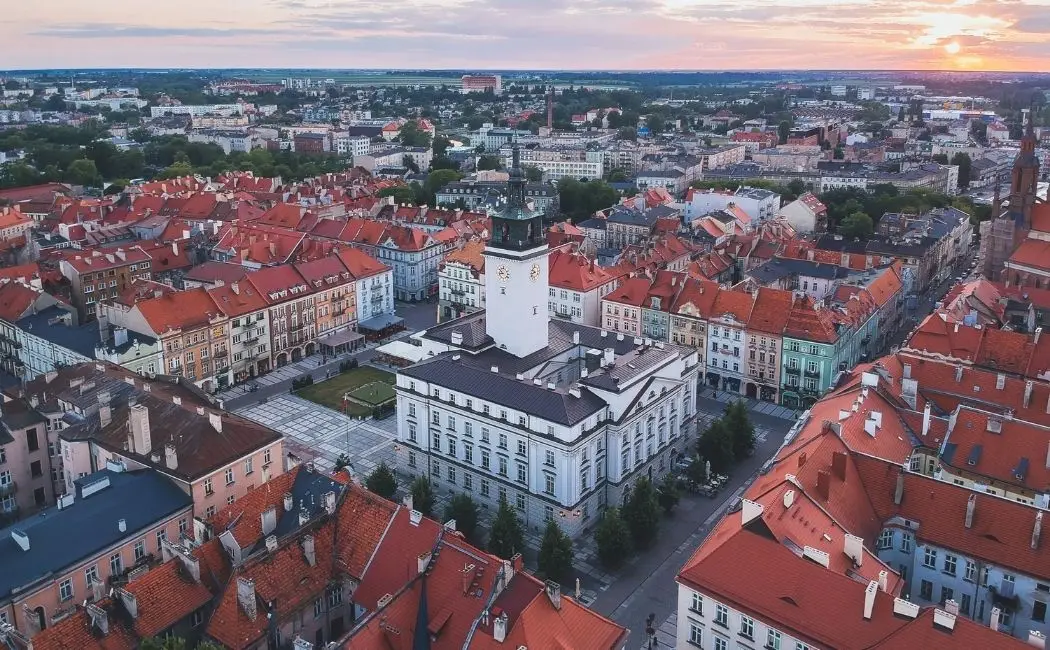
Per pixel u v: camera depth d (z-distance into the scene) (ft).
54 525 345.72
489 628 283.79
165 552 344.69
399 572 321.73
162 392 468.75
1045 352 520.01
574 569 429.79
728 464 532.73
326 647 280.92
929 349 548.72
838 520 341.41
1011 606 329.52
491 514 490.49
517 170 515.91
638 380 485.56
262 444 420.36
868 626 276.00
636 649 370.53
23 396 479.82
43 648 279.90
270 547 323.16
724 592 304.30
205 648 276.62
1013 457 394.73
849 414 406.41
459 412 494.18
